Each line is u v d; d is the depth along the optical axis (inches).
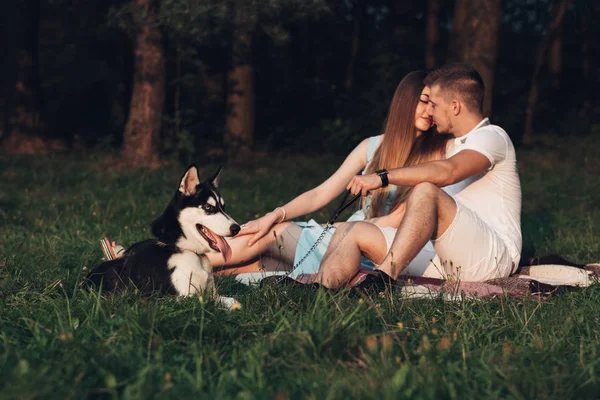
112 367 107.1
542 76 1006.4
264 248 198.5
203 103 795.4
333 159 657.6
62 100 840.9
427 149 194.4
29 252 229.3
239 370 111.2
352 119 732.0
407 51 877.8
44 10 818.8
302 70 879.1
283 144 754.8
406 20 942.4
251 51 656.4
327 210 363.9
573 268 193.9
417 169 165.5
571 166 596.1
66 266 214.2
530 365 114.2
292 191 452.1
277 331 124.6
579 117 895.1
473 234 169.8
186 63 692.7
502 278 177.5
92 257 223.8
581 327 141.6
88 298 147.4
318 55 917.8
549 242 278.8
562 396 103.0
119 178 478.6
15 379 96.5
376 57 767.1
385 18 959.6
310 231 197.2
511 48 1014.4
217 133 757.3
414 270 188.9
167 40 586.9
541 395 102.9
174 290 160.4
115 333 122.0
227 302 155.0
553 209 392.8
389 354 113.7
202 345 122.3
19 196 398.6
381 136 207.9
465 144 175.9
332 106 844.6
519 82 924.0
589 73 1016.2
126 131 553.9
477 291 167.3
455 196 184.9
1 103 754.8
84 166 552.1
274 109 860.0
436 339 127.3
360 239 173.0
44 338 118.2
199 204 166.7
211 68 820.0
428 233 163.9
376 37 919.7
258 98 866.1
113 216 333.4
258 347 117.7
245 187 465.1
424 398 96.9
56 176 492.4
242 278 193.5
